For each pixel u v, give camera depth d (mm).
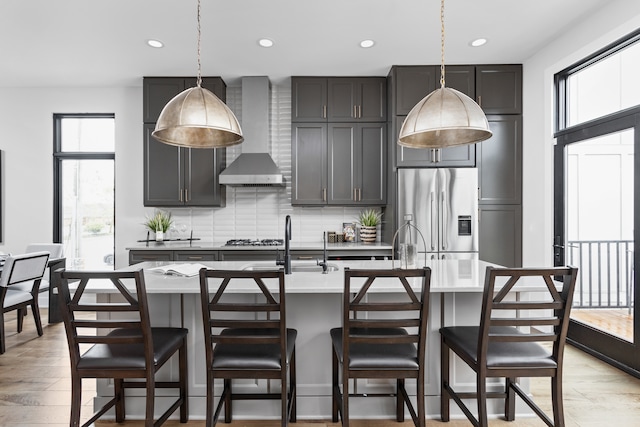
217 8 2953
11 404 2393
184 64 4055
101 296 2234
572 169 3469
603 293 3096
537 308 1726
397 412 2178
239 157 4355
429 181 3963
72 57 3861
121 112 4762
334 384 2129
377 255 4137
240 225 4828
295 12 3021
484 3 2916
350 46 3639
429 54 3842
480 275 2291
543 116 3760
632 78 2842
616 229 2984
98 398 2258
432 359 2240
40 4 2879
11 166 4797
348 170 4406
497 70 4102
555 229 3641
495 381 2264
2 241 4797
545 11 3043
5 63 4008
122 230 4789
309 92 4387
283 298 1722
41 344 3453
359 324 1757
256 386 2230
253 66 4117
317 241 4789
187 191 4449
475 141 2244
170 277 2238
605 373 2812
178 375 2248
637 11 2701
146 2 2865
